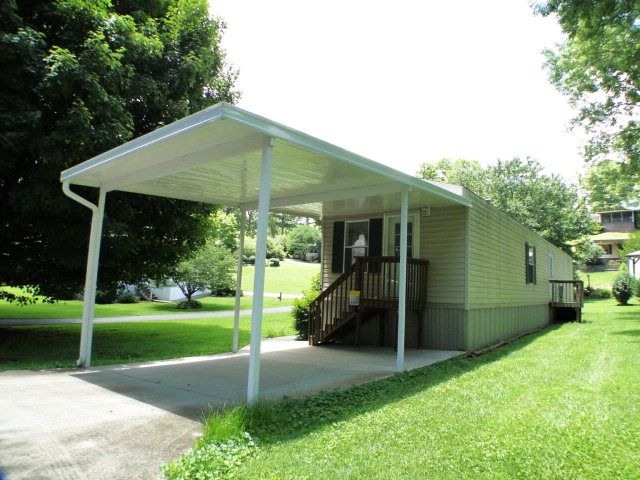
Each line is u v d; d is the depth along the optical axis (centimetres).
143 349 937
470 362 797
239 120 410
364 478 298
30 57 762
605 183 1989
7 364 706
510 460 336
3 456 320
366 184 701
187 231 1143
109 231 841
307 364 730
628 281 2573
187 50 1048
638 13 1158
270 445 355
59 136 747
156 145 502
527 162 3441
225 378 607
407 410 466
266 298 2856
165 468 297
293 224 6975
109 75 800
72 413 429
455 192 919
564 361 809
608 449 361
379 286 897
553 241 3250
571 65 1656
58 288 953
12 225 891
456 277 914
